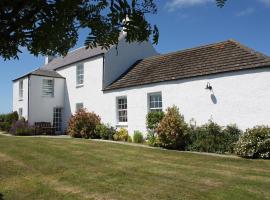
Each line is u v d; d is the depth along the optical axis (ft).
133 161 38.42
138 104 62.59
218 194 25.25
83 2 6.39
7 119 88.43
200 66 53.57
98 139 65.51
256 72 44.60
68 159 39.68
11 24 5.92
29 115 80.89
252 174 31.37
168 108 52.54
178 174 31.73
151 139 52.95
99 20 6.42
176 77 55.16
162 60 65.98
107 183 29.19
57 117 86.63
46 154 42.86
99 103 73.67
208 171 32.86
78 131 69.41
